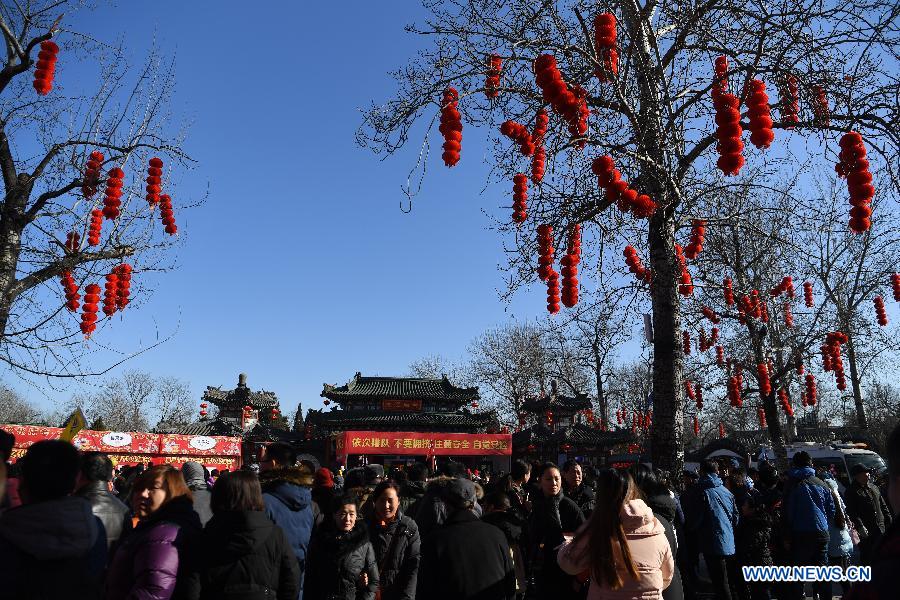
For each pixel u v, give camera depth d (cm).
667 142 906
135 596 350
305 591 541
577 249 957
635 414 3744
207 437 2495
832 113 786
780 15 746
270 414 4672
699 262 1374
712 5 853
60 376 909
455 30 929
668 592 538
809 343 1919
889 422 3906
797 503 791
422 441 2759
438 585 434
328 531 548
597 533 408
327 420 3609
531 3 909
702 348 1838
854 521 940
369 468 803
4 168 1017
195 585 371
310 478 523
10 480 478
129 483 704
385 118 938
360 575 541
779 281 2047
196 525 405
